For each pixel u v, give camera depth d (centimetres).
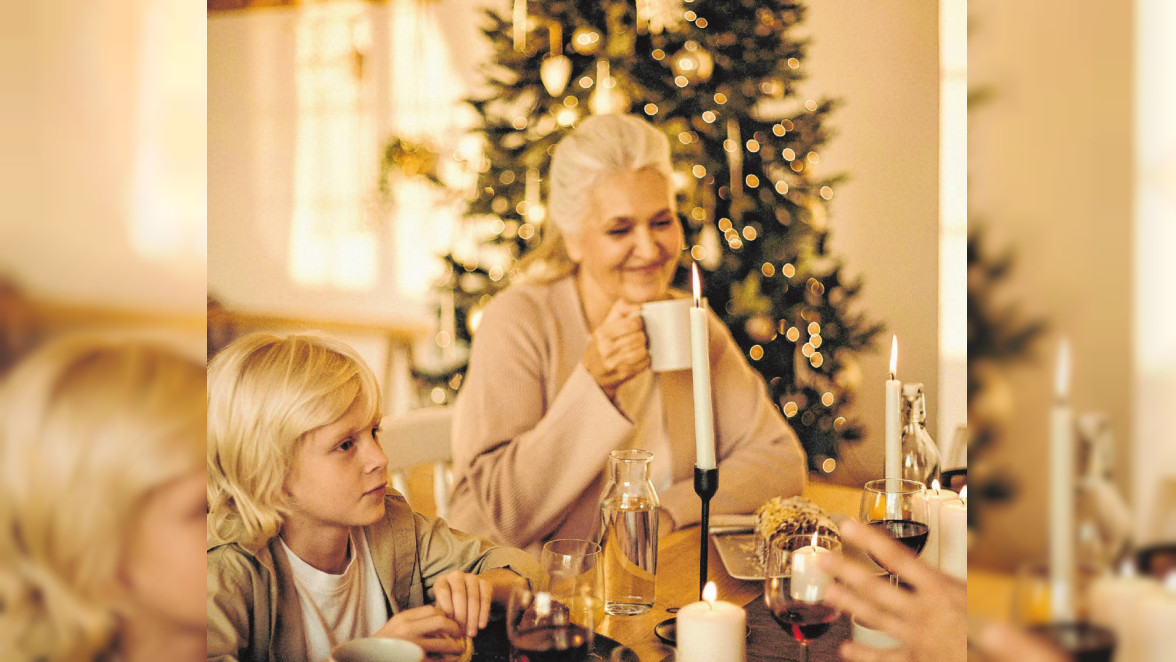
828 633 109
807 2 195
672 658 99
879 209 198
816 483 194
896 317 198
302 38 209
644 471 115
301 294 209
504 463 186
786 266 194
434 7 200
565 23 190
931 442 136
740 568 128
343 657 93
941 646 90
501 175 194
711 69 191
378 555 129
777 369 192
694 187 190
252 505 116
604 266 186
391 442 173
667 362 182
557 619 91
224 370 121
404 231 202
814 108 196
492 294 193
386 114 204
